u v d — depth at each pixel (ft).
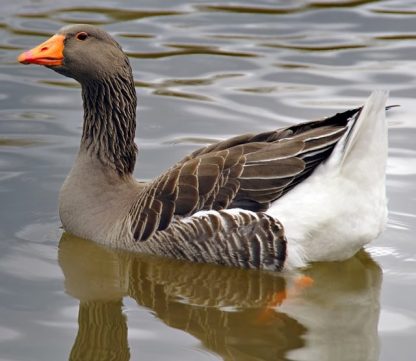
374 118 42.73
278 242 43.34
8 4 81.82
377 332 39.52
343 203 43.34
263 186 43.57
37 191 51.85
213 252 44.21
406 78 67.00
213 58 70.69
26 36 73.31
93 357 37.24
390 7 81.92
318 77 67.31
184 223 44.09
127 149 48.93
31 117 60.95
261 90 65.21
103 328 39.70
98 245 47.01
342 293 43.14
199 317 41.04
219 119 60.75
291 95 64.28
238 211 43.32
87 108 49.19
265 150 44.27
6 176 53.21
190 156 46.75
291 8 81.92
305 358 37.65
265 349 38.40
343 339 39.19
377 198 43.75
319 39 74.54
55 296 42.09
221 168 44.19
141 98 63.77
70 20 77.46
